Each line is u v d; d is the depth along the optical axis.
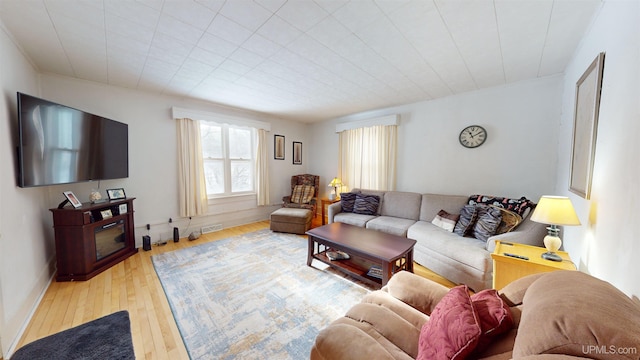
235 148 4.40
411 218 3.44
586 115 1.58
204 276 2.43
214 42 1.95
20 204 1.82
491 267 2.05
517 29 1.74
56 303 1.94
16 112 1.86
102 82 2.87
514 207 2.47
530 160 2.77
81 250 2.31
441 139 3.47
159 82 2.88
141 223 3.27
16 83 1.91
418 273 2.59
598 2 1.43
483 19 1.63
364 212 3.71
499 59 2.24
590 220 1.46
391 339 1.06
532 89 2.73
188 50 2.09
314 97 3.50
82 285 2.22
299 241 3.57
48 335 1.59
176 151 3.56
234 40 1.92
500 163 2.98
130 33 1.82
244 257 2.93
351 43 1.96
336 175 5.05
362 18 1.62
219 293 2.12
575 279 0.73
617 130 1.13
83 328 1.65
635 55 0.99
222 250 3.17
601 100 1.36
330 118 5.04
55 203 2.58
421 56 2.19
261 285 2.27
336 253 2.66
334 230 2.78
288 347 1.51
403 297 1.38
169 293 2.11
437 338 0.84
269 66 2.42
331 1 1.45
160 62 2.33
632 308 0.58
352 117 4.66
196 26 1.73
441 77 2.70
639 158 0.91
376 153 4.20
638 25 0.97
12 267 1.62
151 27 1.74
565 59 2.21
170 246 3.30
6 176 1.62
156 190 3.39
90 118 2.49
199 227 3.90
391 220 3.35
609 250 1.17
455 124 3.34
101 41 1.93
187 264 2.71
